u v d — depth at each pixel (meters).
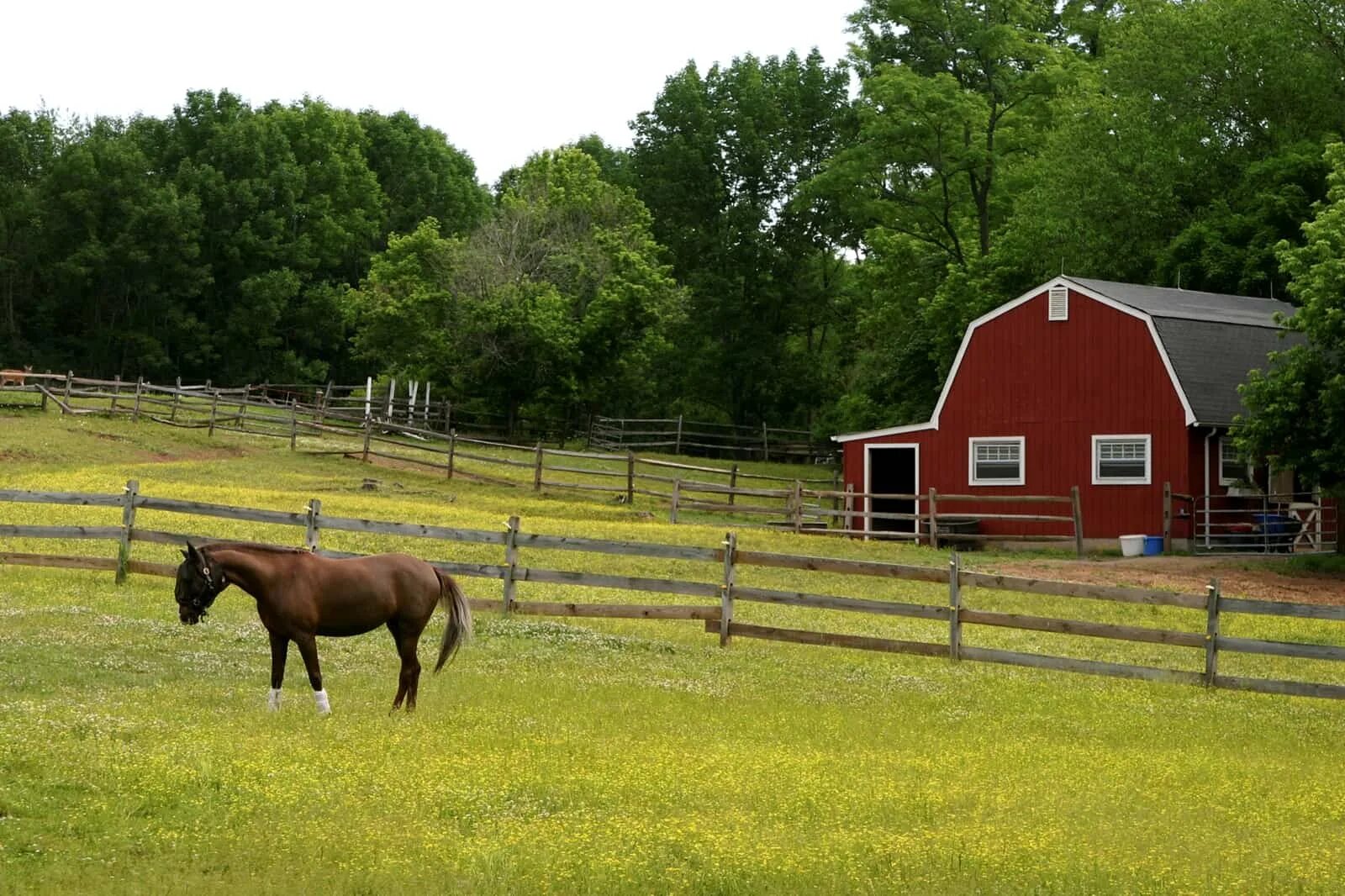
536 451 42.84
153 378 81.56
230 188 82.00
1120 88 51.69
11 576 22.08
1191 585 30.19
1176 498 37.31
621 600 24.17
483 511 37.06
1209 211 49.94
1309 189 47.44
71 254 79.12
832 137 78.25
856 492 42.41
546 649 19.14
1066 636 23.97
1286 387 33.06
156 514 29.31
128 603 20.20
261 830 9.81
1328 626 26.11
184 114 86.94
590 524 34.69
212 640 18.02
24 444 41.12
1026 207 52.00
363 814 10.28
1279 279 47.34
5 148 86.25
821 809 11.09
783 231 78.44
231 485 38.12
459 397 62.22
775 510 39.00
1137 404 38.34
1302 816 11.82
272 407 52.28
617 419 68.25
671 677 17.75
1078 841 10.40
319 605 14.05
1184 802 11.99
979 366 40.72
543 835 9.95
